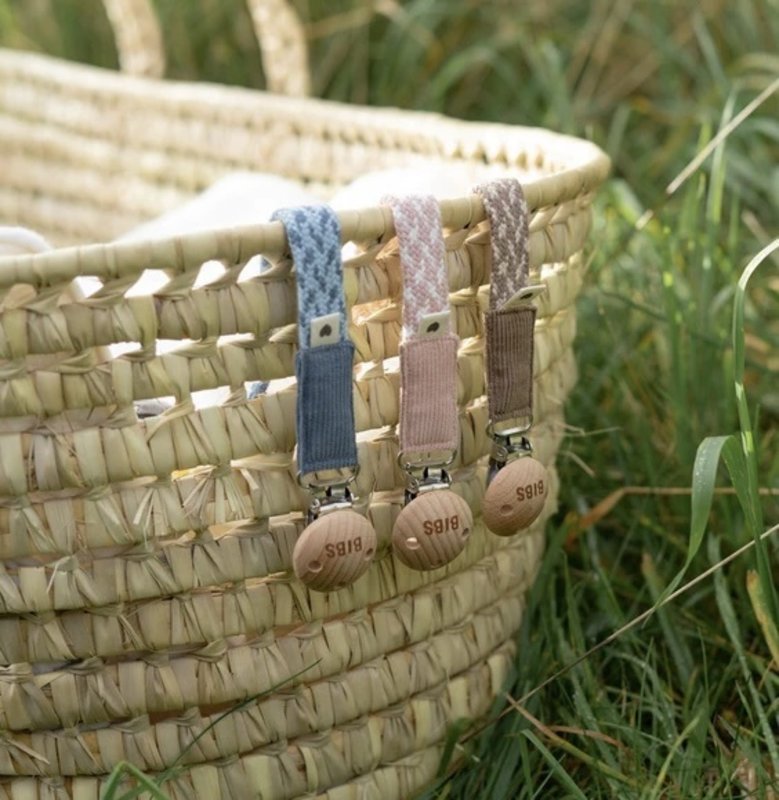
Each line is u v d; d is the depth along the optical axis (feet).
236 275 2.70
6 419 2.68
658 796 2.97
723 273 4.04
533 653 3.25
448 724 3.08
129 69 4.30
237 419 2.75
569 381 3.25
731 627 3.16
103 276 2.64
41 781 2.86
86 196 4.40
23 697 2.81
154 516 2.74
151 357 2.70
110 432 2.71
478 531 3.04
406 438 2.81
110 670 2.82
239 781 2.89
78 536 2.73
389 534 2.90
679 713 3.22
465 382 2.93
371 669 2.96
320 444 2.75
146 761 2.85
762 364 3.92
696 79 5.23
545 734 3.14
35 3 5.81
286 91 4.07
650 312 3.69
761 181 4.50
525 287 2.86
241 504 2.78
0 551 2.73
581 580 3.49
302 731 2.92
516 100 5.48
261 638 2.87
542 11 5.47
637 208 4.31
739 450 2.99
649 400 3.82
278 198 3.55
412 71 5.42
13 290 2.69
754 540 3.02
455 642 3.07
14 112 4.51
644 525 3.56
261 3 4.01
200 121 4.12
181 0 5.65
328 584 2.77
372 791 2.99
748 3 5.05
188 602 2.81
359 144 3.81
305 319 2.70
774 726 3.20
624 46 5.41
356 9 5.46
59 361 2.68
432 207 2.77
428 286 2.77
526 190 2.89
